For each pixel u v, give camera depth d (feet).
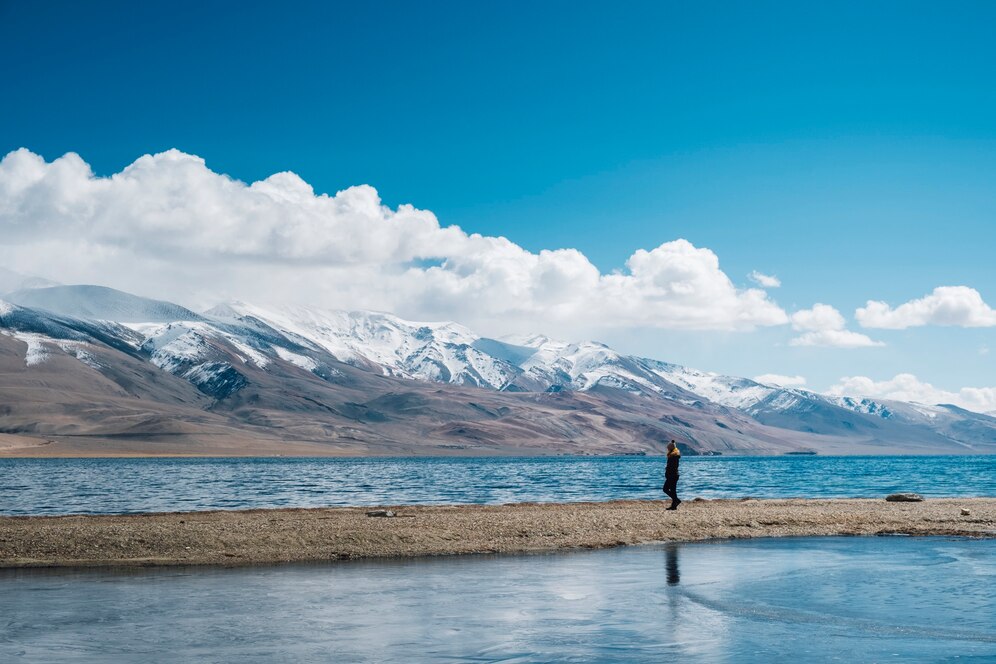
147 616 76.28
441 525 132.36
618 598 84.99
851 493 310.45
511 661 63.46
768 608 80.89
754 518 150.20
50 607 79.82
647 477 510.17
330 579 95.04
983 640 69.72
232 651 65.36
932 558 112.16
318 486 364.58
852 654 65.62
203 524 130.82
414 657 64.18
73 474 524.52
